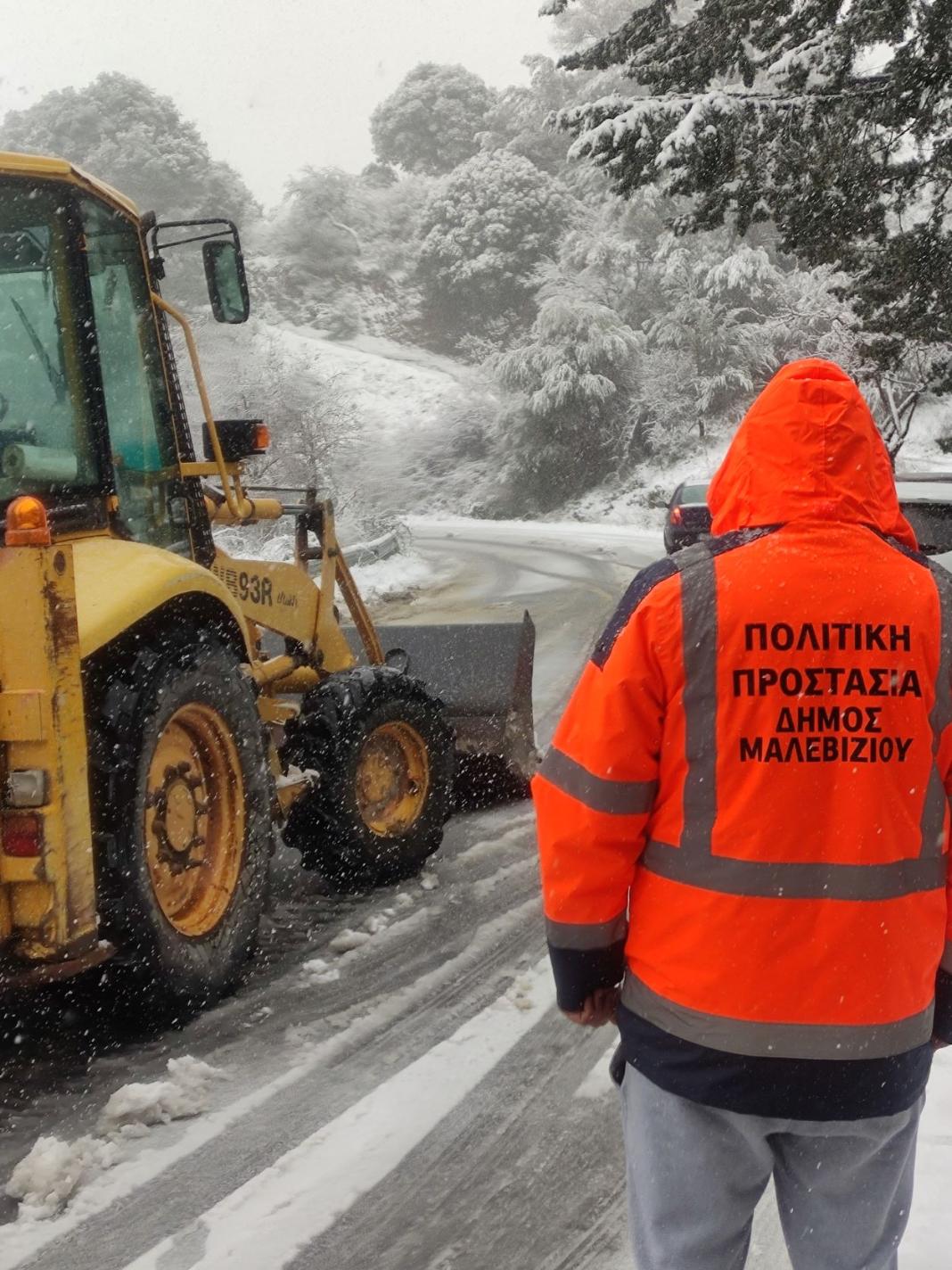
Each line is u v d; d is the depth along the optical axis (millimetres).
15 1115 3266
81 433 3875
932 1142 2957
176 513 4512
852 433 1726
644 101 10508
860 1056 1599
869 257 11117
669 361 36875
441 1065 3521
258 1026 3814
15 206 3699
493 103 81375
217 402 35750
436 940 4562
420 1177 2926
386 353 63781
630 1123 1758
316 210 69625
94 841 3438
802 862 1613
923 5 9492
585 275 41531
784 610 1643
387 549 23000
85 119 63219
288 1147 3066
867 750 1624
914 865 1649
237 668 4082
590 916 1722
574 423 37688
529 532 31500
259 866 4137
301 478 34188
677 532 17266
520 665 6426
